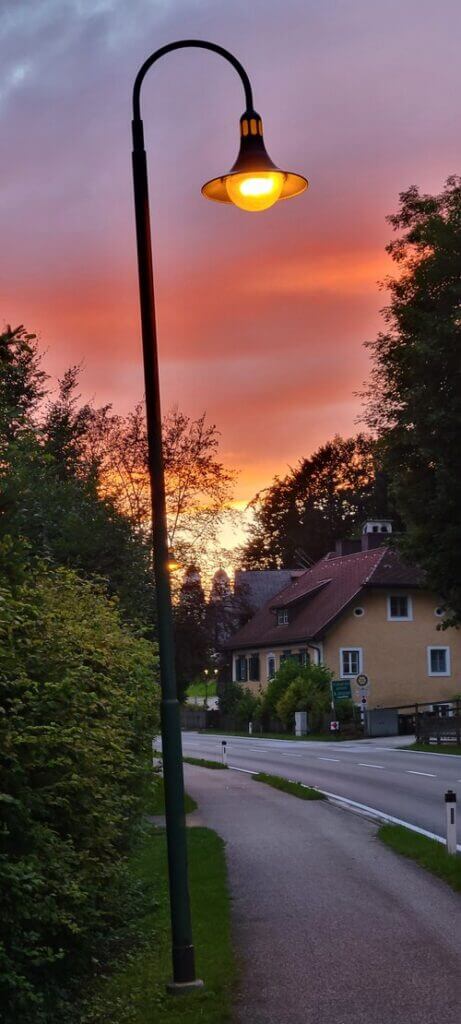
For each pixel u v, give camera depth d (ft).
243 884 41.01
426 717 139.44
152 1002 25.84
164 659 29.19
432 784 82.12
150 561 72.33
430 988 26.61
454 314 102.32
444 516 107.14
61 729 24.41
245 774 96.58
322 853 48.47
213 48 30.48
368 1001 25.66
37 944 24.54
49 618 27.50
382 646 187.93
